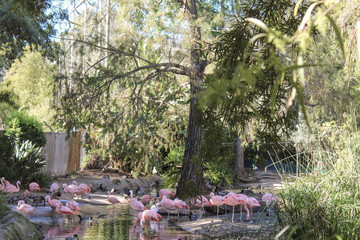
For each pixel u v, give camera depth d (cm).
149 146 1680
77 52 1273
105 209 1483
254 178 2605
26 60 3195
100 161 2570
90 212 1338
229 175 2369
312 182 617
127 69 1396
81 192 1622
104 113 1347
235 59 416
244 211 1358
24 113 1897
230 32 453
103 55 1392
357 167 578
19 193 1569
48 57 1594
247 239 789
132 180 2323
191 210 1402
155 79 1468
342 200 551
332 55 1262
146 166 1691
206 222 1114
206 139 514
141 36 1420
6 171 1655
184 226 1127
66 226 1110
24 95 3144
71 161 2369
